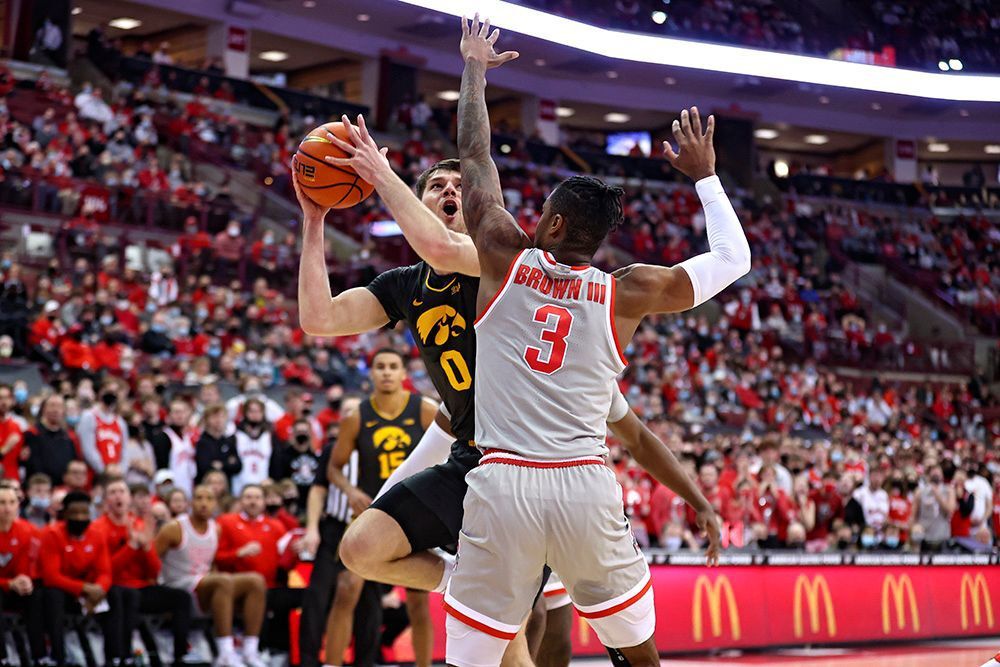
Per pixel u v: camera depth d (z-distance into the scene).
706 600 11.68
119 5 31.50
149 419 11.52
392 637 9.56
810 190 38.50
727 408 22.61
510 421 3.68
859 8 40.19
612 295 3.76
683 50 35.53
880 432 24.05
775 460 15.32
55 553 8.63
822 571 12.87
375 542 4.28
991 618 14.76
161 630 9.47
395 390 7.56
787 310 30.06
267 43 34.25
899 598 13.59
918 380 30.25
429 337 4.50
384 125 34.19
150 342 15.95
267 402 13.52
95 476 10.73
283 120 28.88
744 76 37.28
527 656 4.52
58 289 16.08
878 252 35.88
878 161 42.84
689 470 13.70
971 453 21.97
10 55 27.52
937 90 38.41
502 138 33.56
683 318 26.08
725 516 13.79
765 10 38.41
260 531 9.67
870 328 31.73
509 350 3.71
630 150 38.19
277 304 19.25
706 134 4.12
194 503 9.38
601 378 3.74
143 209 21.12
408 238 3.95
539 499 3.61
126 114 25.05
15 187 19.52
